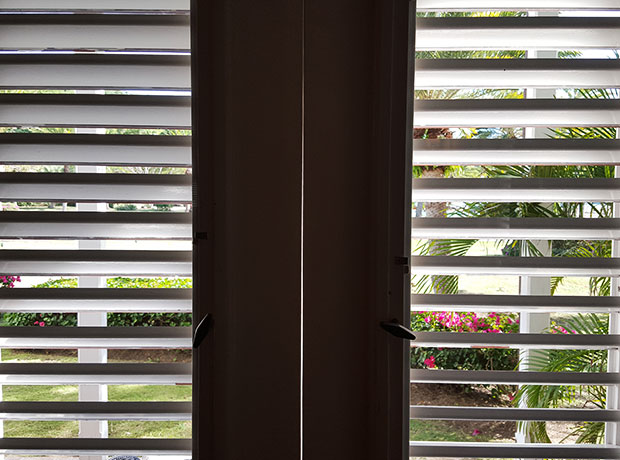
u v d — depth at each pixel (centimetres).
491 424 222
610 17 78
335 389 79
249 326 78
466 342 83
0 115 79
